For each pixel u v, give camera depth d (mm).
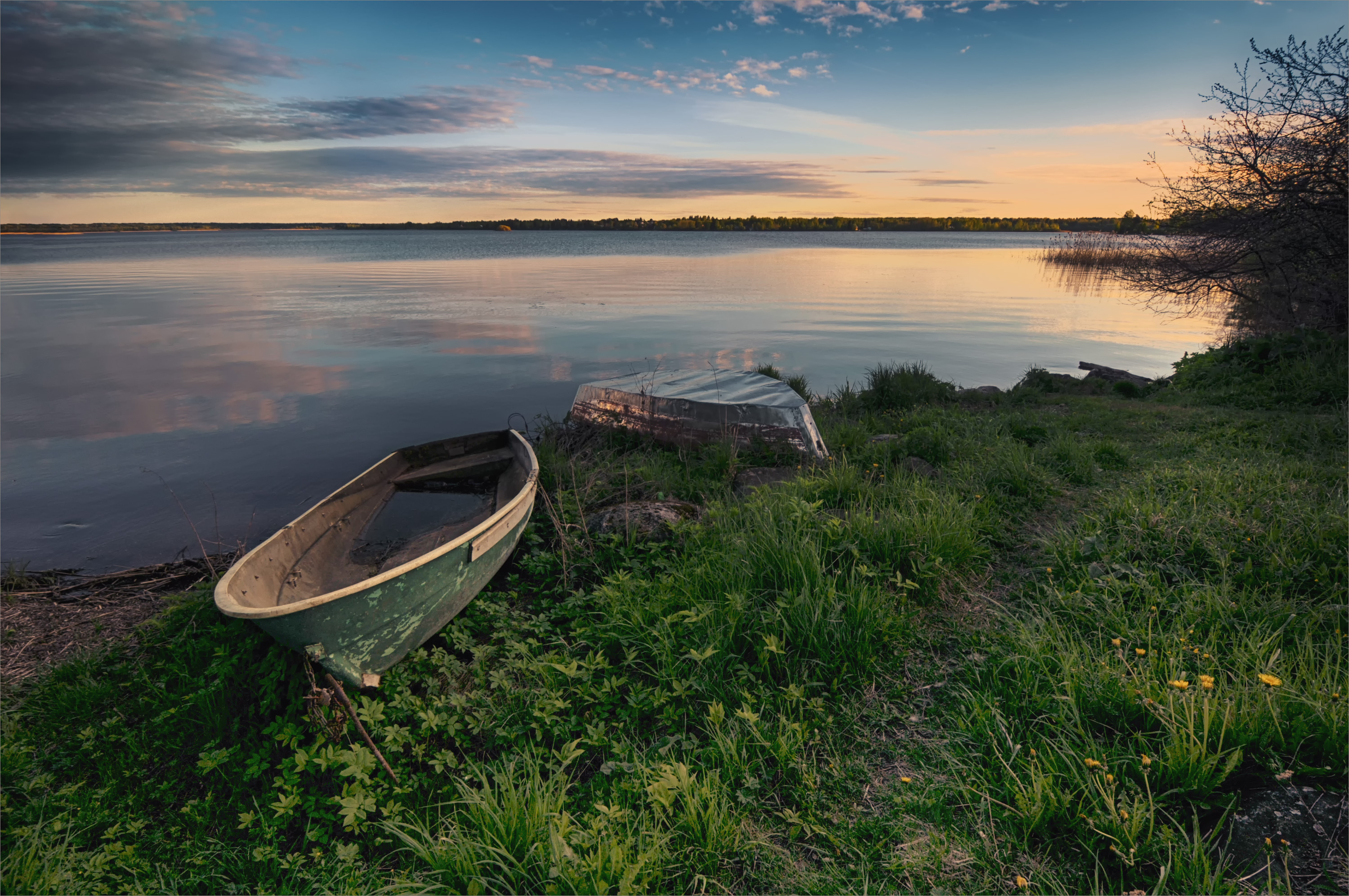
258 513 8344
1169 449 7578
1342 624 3674
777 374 13352
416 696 4008
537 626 4695
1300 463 6164
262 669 3900
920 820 2918
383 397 14062
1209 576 4352
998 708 3443
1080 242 48875
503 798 3061
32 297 33469
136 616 5297
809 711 3604
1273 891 2359
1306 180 11008
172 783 3500
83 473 9656
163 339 20703
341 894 2779
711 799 2936
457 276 46375
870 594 4359
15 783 3445
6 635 4988
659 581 5023
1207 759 2818
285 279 44719
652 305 29547
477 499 6797
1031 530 5578
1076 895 2500
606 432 9188
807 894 2641
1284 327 13984
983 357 18656
